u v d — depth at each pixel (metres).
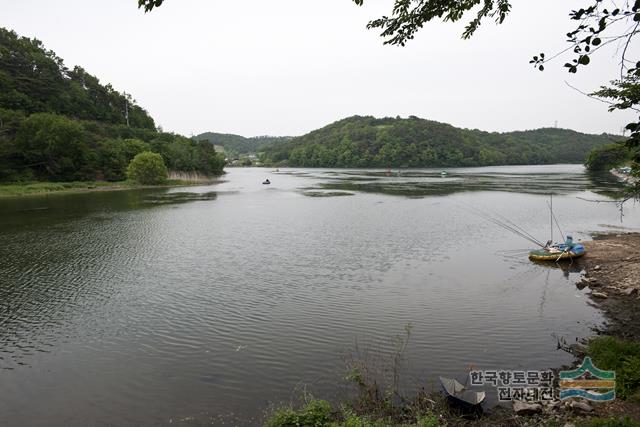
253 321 19.89
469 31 12.23
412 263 29.67
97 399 13.86
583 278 25.77
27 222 48.03
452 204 61.19
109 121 173.12
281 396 13.67
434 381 14.21
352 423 10.86
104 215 53.75
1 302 22.89
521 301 22.06
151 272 28.22
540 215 50.38
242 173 183.12
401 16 11.88
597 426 10.15
